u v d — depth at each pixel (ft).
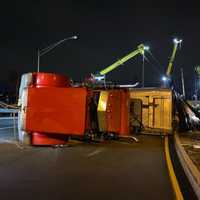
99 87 74.28
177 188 30.68
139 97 87.15
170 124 83.10
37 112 57.31
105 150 54.85
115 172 37.45
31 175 35.04
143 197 27.66
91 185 31.32
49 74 59.47
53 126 57.11
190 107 113.29
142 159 46.50
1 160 43.45
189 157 42.75
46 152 51.11
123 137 72.28
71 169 38.60
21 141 59.36
